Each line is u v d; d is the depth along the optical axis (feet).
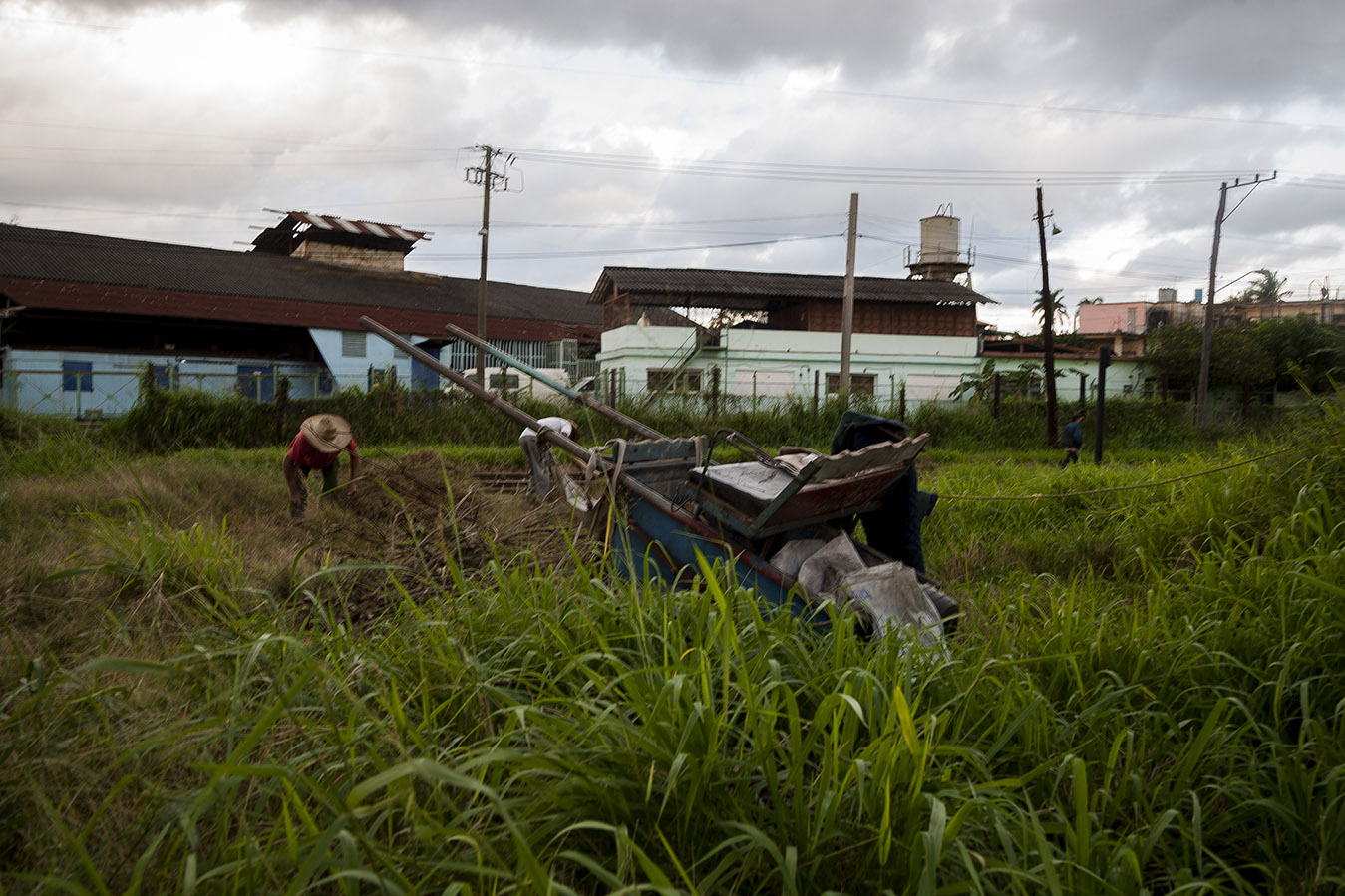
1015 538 22.91
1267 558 14.65
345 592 15.78
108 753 8.48
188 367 93.35
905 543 15.94
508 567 14.23
